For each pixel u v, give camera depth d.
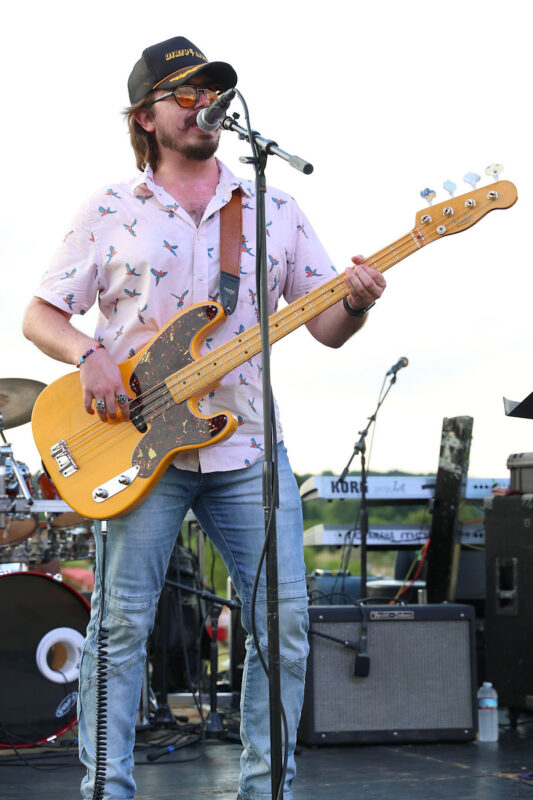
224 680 4.84
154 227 2.19
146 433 2.10
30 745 3.56
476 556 4.66
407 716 3.47
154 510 2.11
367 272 2.04
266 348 1.86
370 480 4.62
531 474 4.04
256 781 2.12
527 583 3.82
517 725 3.94
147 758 3.28
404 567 4.98
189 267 2.19
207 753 3.41
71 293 2.23
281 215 2.30
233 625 4.61
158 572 2.13
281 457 2.21
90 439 2.15
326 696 3.41
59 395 2.22
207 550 5.64
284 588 2.11
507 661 3.89
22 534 4.06
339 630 3.46
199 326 2.11
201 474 2.14
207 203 2.24
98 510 2.08
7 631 3.62
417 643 3.52
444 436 4.48
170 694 4.41
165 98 2.17
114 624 2.09
